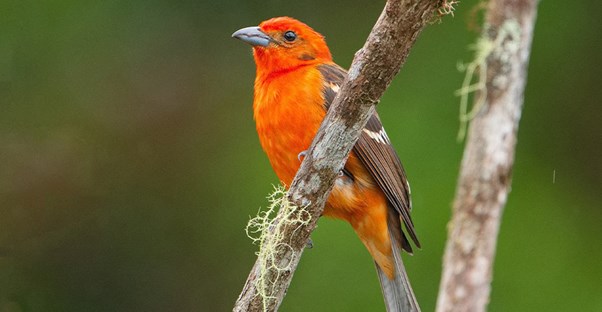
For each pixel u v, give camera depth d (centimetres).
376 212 895
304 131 865
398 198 891
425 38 1368
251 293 705
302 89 868
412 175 1282
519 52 870
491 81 868
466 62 1344
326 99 864
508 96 867
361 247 1259
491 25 873
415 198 1264
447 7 642
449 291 851
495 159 859
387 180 883
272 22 923
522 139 1370
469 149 867
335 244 1266
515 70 868
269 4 1515
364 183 885
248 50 1522
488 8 880
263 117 886
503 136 862
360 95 667
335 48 1466
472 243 852
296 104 865
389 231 906
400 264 905
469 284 847
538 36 1392
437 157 1291
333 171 696
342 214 902
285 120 867
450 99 1329
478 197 856
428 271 1235
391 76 659
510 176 865
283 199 704
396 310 900
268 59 909
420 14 629
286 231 702
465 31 1357
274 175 1397
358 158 880
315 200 701
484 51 870
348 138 685
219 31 1525
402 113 1326
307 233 705
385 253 909
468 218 855
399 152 1298
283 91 874
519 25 870
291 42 912
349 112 676
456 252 855
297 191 700
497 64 868
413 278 1235
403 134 1310
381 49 648
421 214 1254
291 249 704
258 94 910
